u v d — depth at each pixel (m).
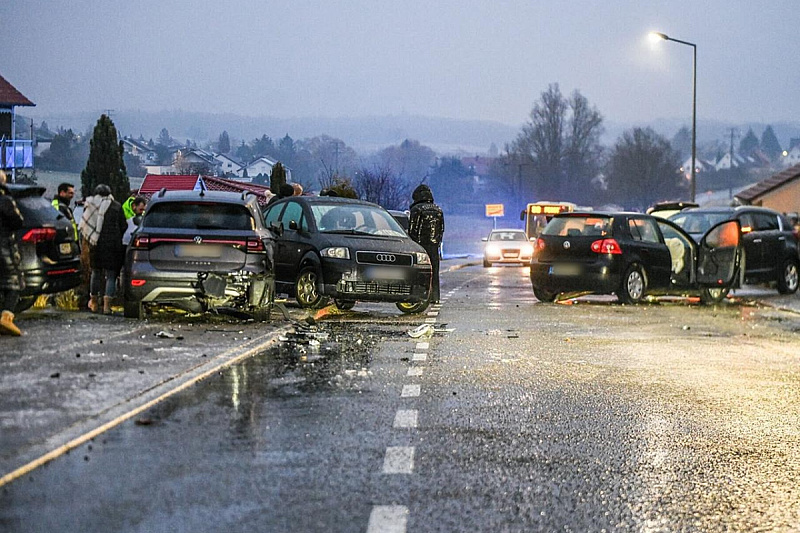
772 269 32.38
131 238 19.02
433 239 26.61
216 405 11.38
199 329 17.95
